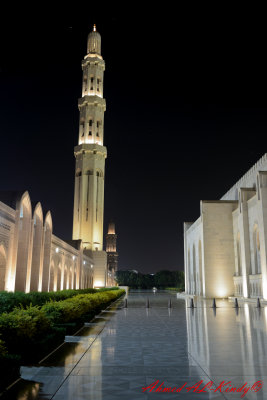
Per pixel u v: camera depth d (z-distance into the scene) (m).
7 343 9.36
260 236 39.72
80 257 66.50
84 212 87.94
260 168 50.75
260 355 10.95
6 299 15.11
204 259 54.25
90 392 7.38
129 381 8.19
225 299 52.03
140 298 60.59
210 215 55.56
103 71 102.19
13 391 7.46
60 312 15.23
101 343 13.23
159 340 13.98
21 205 32.75
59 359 10.43
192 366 9.59
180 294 68.81
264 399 6.96
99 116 95.44
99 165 91.38
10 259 30.11
